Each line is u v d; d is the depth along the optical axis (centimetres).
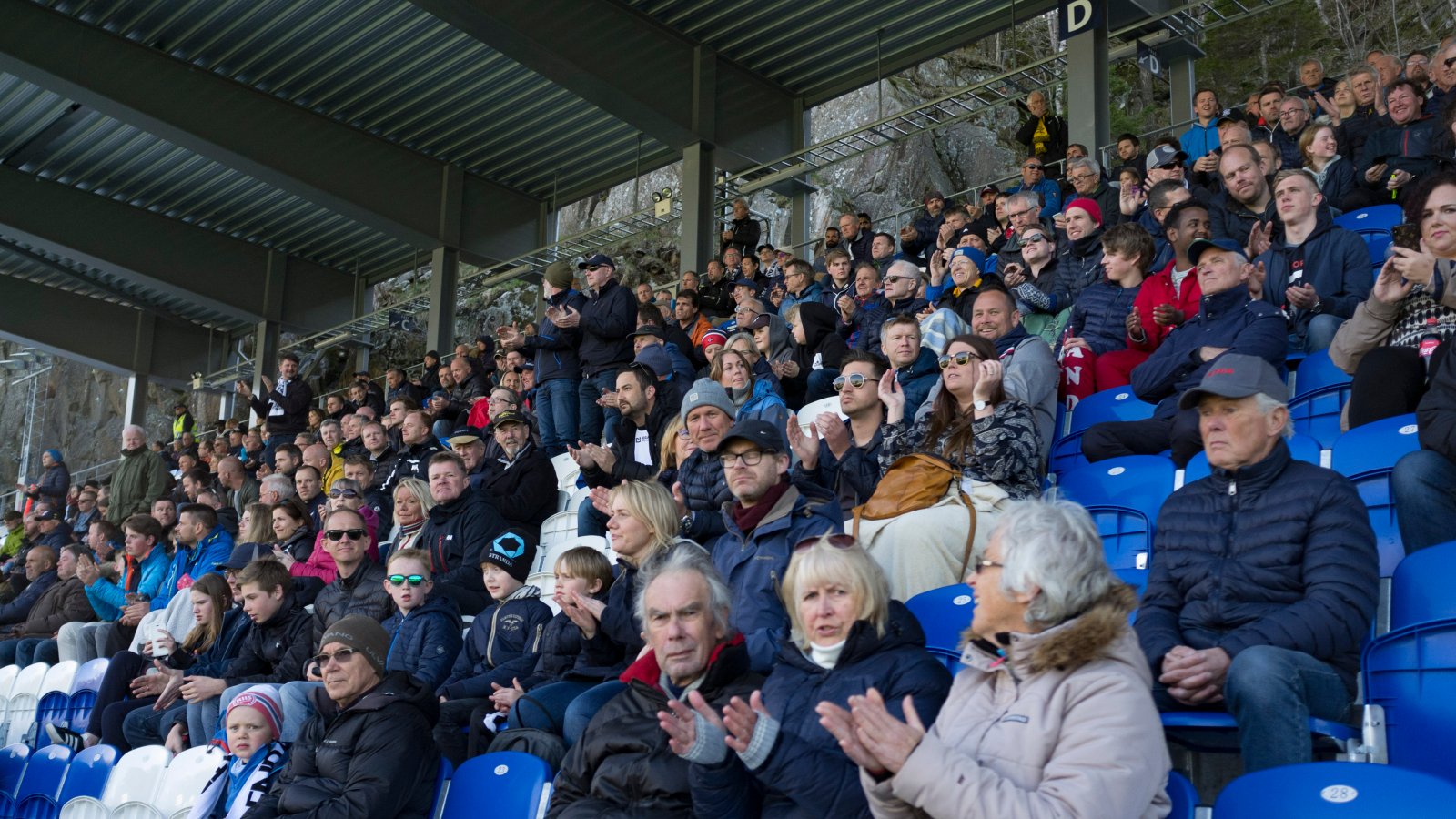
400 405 982
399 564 494
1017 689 220
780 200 1476
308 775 376
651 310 886
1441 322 385
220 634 587
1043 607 216
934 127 1219
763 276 1095
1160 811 208
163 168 1543
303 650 544
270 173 1344
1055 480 469
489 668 464
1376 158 655
